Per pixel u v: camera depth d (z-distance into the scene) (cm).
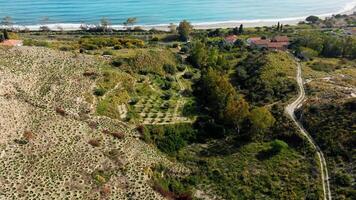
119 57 16750
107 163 9506
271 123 12375
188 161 11600
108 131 11075
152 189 9225
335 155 11125
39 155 9044
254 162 11238
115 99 13388
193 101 14688
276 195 9994
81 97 12562
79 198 8281
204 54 18825
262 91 15325
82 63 14888
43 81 12788
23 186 8119
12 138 9250
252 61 18738
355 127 11712
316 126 12312
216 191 10281
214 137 12738
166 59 18000
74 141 9831
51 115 10544
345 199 9538
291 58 19350
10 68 12625
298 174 10562
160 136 12450
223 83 14400
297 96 14438
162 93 15088
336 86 15112
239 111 12606
